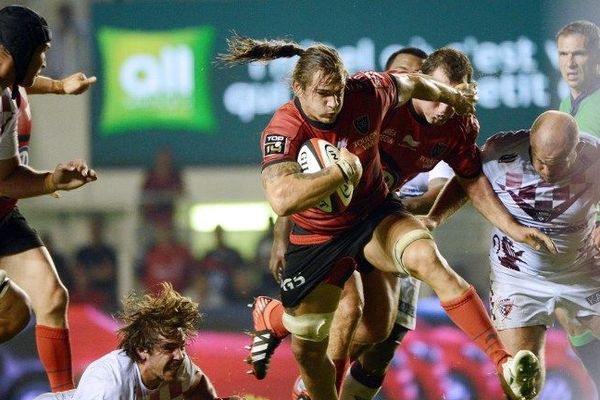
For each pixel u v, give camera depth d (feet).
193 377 49.01
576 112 61.16
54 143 117.70
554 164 51.85
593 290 56.44
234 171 116.47
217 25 117.08
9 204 52.60
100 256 93.56
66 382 53.11
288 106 46.44
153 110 117.50
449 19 113.80
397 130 50.44
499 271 56.59
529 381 44.50
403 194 61.16
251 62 49.01
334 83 44.50
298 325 48.96
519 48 113.09
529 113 113.09
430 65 51.49
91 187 116.88
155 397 48.26
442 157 51.93
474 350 75.77
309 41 115.44
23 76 48.96
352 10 114.73
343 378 52.29
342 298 51.11
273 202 44.62
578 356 61.46
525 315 56.13
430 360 76.02
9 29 48.14
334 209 47.06
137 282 93.81
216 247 95.71
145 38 117.70
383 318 53.36
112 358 47.65
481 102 113.39
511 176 53.47
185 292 94.12
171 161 111.86
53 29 116.88
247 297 94.07
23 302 50.11
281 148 45.55
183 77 117.39
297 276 48.85
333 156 45.57
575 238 54.80
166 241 94.94
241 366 77.51
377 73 47.80
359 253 49.37
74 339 79.15
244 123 116.88
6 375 75.25
